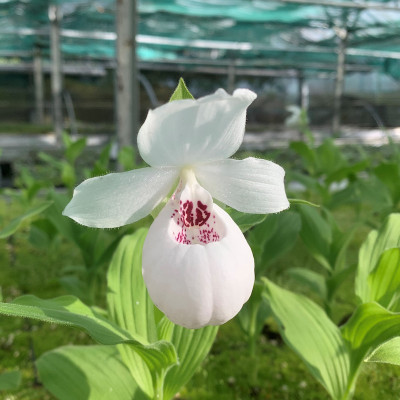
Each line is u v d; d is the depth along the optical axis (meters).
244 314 0.35
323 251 0.37
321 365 0.25
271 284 0.29
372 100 2.82
